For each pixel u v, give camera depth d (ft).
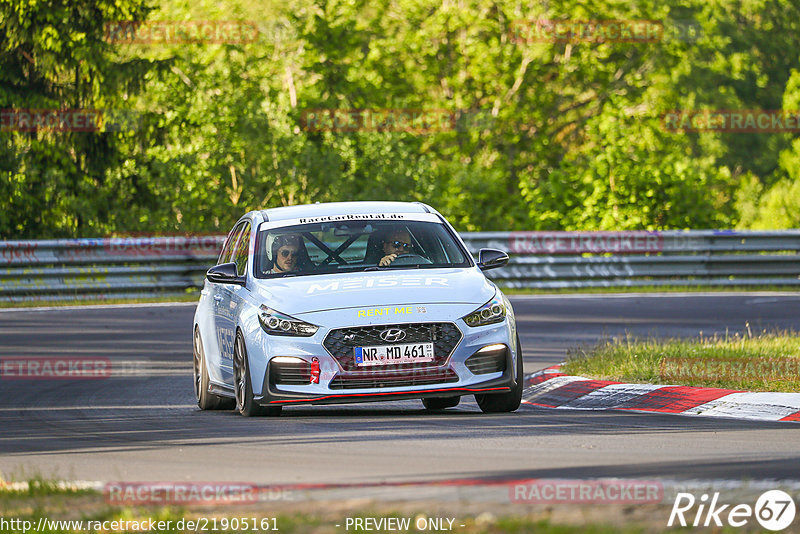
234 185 318.65
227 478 64.69
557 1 413.18
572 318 186.80
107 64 311.88
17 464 74.13
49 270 223.92
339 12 397.80
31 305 219.20
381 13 418.10
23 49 310.24
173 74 320.91
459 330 89.20
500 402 93.09
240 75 342.64
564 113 443.73
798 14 646.74
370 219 102.47
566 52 423.23
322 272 96.89
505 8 412.98
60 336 171.63
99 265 229.66
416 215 103.91
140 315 199.11
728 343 129.59
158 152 316.81
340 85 366.84
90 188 310.04
